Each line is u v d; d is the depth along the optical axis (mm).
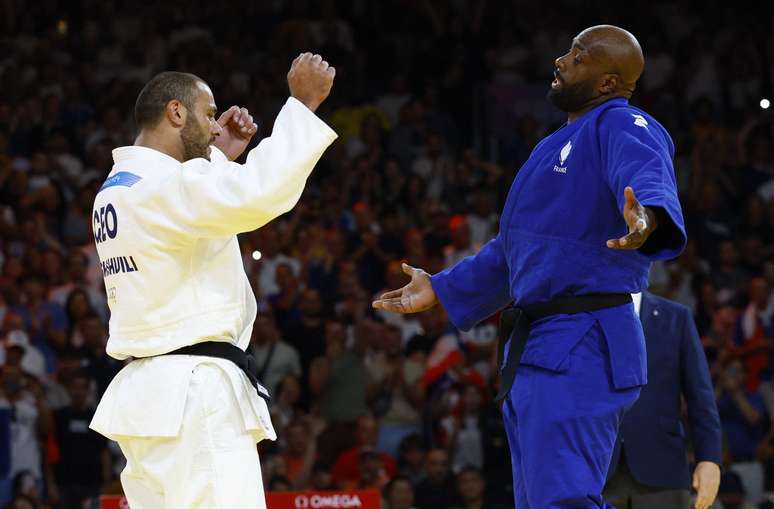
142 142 16516
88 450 41094
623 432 21344
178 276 15773
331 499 22688
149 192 15703
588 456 14766
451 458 42375
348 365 44438
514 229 15672
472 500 38406
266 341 45031
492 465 41719
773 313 48344
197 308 15812
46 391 42906
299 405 44469
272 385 44531
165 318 15766
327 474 40094
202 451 15477
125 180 16047
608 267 15086
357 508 22641
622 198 14242
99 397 42281
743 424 43875
